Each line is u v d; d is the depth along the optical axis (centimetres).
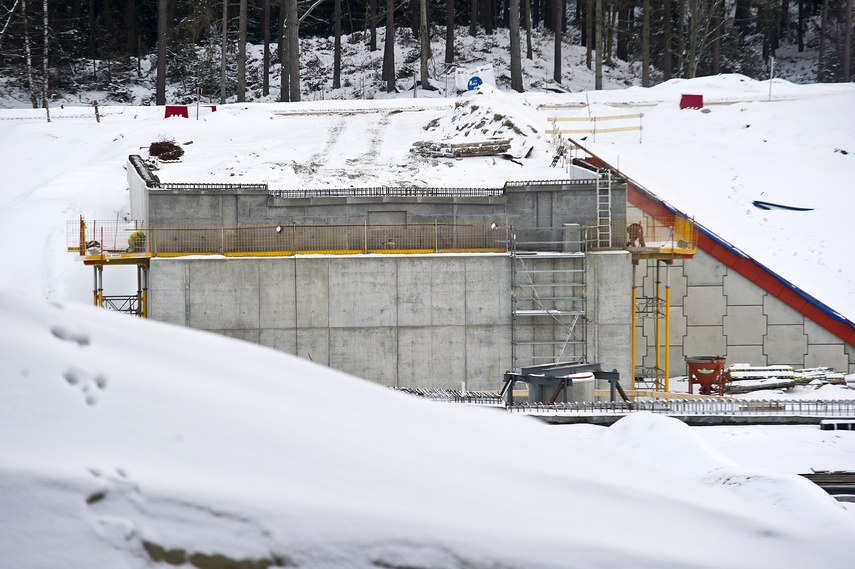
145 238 7462
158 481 514
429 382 7419
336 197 7762
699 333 8219
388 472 585
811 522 1273
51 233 9056
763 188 10156
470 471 622
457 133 11650
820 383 7362
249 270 7344
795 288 8031
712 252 8169
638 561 584
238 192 7694
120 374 573
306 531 527
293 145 11675
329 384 691
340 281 7394
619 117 11812
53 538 480
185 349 651
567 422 5041
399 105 15288
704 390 7088
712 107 13575
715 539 647
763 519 709
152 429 543
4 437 506
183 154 10775
